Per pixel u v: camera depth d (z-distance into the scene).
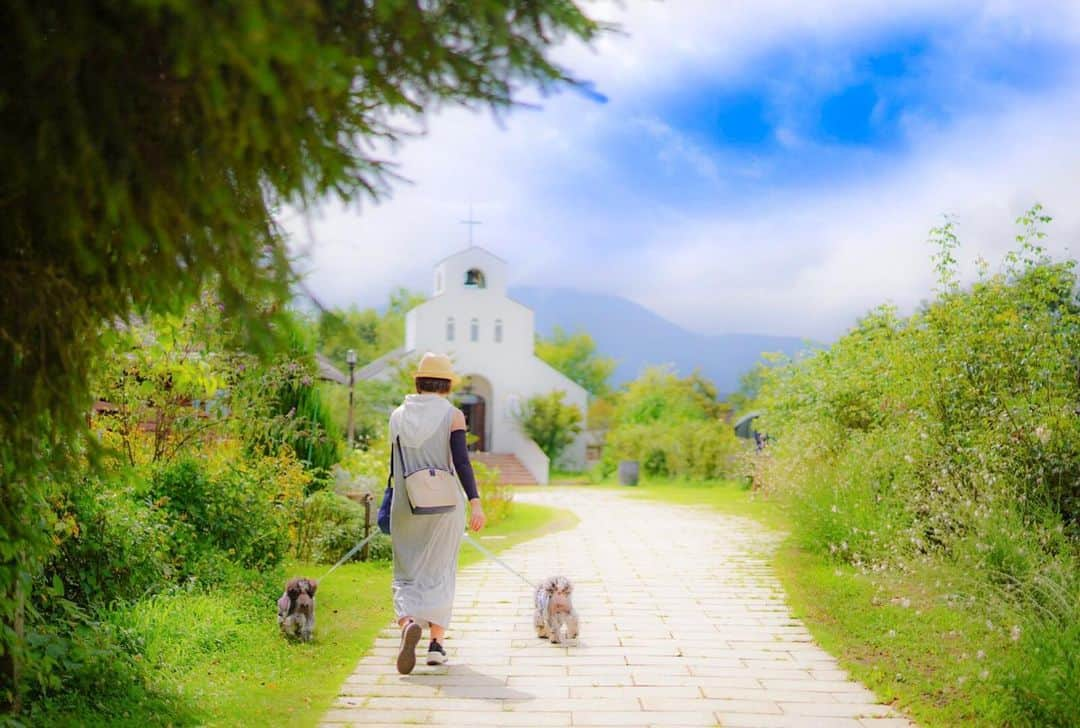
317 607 6.96
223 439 8.23
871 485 8.73
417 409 5.39
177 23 1.84
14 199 2.33
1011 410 7.41
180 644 5.10
